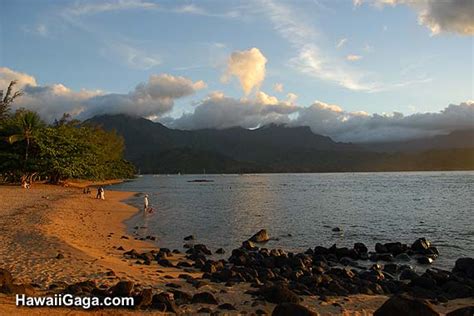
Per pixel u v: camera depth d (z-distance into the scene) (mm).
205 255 22391
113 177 133000
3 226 24875
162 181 166625
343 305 12234
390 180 166125
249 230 32688
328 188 105438
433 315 9680
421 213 46094
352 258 22312
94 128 120062
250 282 14891
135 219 38125
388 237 30312
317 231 32750
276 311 10016
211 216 41906
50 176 77875
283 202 60625
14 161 68688
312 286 14836
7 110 88812
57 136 73875
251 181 170000
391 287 15305
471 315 10594
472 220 40000
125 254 20172
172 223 36031
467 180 152750
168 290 12742
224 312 10820
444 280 15930
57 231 24500
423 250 23547
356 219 40656
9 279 11336
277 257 19828
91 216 36344
